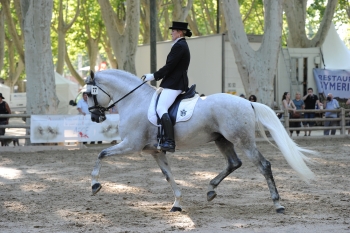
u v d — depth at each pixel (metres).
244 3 44.84
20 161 17.44
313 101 25.97
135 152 9.64
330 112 24.50
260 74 23.44
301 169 9.09
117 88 9.91
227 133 9.24
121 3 34.22
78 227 8.50
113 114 20.77
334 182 12.83
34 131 20.17
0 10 39.28
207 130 9.41
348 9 40.03
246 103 9.37
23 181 13.49
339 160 16.97
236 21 23.44
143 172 14.80
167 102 9.41
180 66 9.52
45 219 9.12
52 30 46.34
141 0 37.97
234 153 9.88
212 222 8.72
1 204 10.51
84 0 42.66
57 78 36.06
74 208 10.06
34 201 10.81
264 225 8.43
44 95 21.05
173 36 9.62
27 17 20.89
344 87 29.97
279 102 28.84
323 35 32.47
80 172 14.93
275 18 23.36
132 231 8.16
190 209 9.83
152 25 23.06
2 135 20.89
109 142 22.91
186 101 9.51
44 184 12.99
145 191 11.87
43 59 21.00
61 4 39.94
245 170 14.90
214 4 47.06
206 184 12.77
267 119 9.34
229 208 9.88
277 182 12.93
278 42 23.55
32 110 21.00
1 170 15.49
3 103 21.28
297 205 10.05
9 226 8.64
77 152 19.67
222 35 25.03
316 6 40.06
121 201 10.73
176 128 9.38
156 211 9.70
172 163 16.66
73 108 29.67
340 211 9.42
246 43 23.56
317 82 29.62
